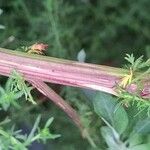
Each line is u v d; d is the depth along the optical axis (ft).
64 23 0.75
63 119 0.65
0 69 0.36
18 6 0.76
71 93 0.59
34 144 0.60
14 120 0.60
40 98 0.60
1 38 0.70
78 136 0.67
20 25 0.75
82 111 0.52
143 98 0.36
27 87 0.37
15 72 0.36
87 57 0.79
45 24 0.73
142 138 0.42
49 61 0.36
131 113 0.41
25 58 0.36
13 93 0.38
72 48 0.74
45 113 0.65
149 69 0.35
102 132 0.43
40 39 0.70
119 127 0.41
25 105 0.60
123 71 0.36
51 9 0.68
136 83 0.35
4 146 0.39
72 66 0.36
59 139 0.67
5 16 0.75
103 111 0.41
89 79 0.36
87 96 0.44
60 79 0.36
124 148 0.42
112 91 0.36
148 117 0.41
